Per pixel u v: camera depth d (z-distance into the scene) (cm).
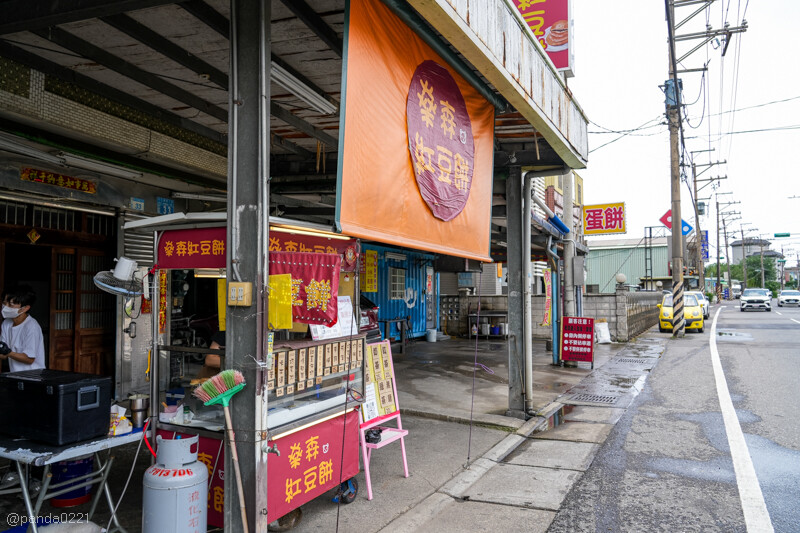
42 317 646
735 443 623
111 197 679
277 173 816
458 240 512
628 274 3766
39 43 442
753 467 542
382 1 372
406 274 1606
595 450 605
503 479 514
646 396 897
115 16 390
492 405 789
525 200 752
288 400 389
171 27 413
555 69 625
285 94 549
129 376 727
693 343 1680
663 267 3678
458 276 2086
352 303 492
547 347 1482
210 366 392
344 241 468
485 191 575
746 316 3155
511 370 737
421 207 440
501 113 622
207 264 378
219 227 374
